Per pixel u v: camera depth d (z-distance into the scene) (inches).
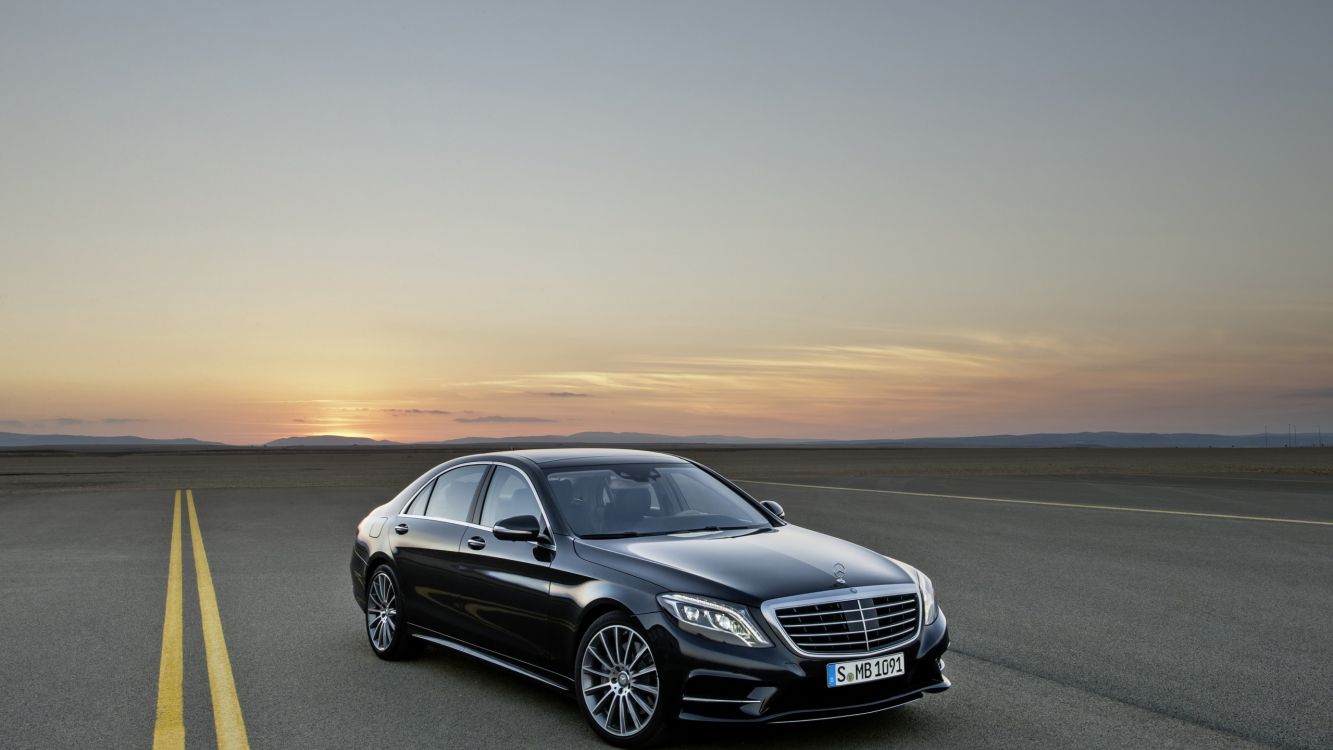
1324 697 237.9
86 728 218.7
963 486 1229.1
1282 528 646.5
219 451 7711.6
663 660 197.6
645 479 257.3
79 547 577.3
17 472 2217.0
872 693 200.5
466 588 253.8
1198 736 206.7
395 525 292.7
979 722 217.6
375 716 227.0
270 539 616.7
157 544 591.2
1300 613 349.4
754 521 253.0
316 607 373.4
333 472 2087.8
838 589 203.6
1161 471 1868.8
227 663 282.4
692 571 206.1
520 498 251.1
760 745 202.7
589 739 209.5
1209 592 394.9
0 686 256.4
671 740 207.2
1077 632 316.8
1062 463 2736.2
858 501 927.0
